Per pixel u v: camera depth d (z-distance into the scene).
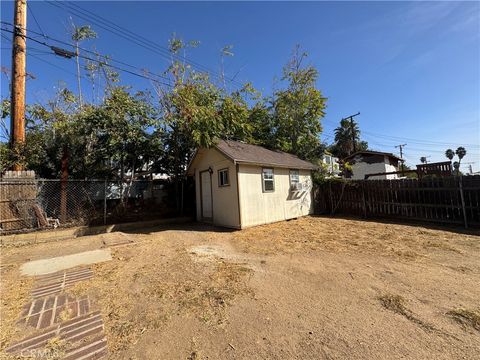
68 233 7.86
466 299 3.08
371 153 21.66
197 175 11.02
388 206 9.72
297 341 2.39
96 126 9.17
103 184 10.45
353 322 2.67
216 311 3.01
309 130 15.35
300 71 14.77
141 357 2.25
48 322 2.86
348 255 5.03
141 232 8.47
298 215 10.98
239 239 6.96
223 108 11.77
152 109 10.42
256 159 9.18
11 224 7.43
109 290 3.72
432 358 2.10
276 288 3.59
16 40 8.30
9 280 4.22
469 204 7.55
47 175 10.27
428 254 4.92
